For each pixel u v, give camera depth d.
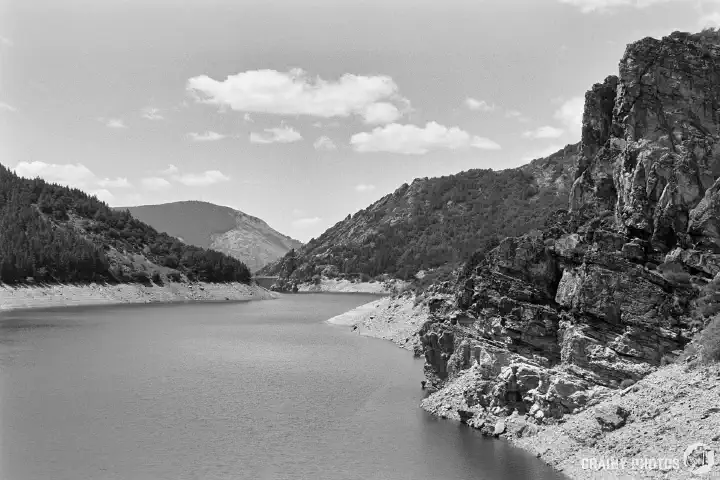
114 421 77.12
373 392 90.94
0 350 136.25
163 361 122.44
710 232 62.31
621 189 70.00
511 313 71.50
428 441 66.44
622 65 72.25
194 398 88.81
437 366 87.56
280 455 63.91
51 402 86.88
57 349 139.12
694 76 69.75
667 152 66.75
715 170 65.56
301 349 139.00
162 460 63.06
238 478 58.22
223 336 166.25
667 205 64.69
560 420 62.50
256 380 101.56
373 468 59.44
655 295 62.50
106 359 124.88
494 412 68.81
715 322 57.00
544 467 57.38
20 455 64.75
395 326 160.50
